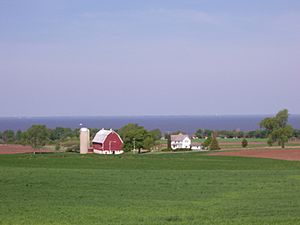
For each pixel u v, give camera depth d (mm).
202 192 41719
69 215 31219
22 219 29938
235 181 49469
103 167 72938
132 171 60688
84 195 40000
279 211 32000
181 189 43625
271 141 141625
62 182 48219
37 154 111062
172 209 33281
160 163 81375
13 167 69438
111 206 34688
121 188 44250
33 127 140500
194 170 64250
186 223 28141
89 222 28906
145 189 43531
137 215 31078
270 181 49531
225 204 35344
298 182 48562
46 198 38469
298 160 89188
